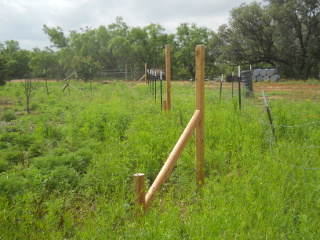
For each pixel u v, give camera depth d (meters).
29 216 3.76
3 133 7.40
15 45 71.75
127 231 3.43
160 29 53.94
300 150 5.90
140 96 16.52
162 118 9.16
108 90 21.03
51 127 8.11
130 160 5.71
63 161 5.38
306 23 35.81
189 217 3.74
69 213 4.06
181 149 4.45
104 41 53.56
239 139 6.71
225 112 9.41
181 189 4.81
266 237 3.28
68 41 60.62
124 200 4.29
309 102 12.67
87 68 34.44
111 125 8.20
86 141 6.77
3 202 4.11
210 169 5.39
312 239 3.31
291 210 3.89
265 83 29.64
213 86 24.61
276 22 36.91
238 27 39.97
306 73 38.94
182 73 57.34
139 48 52.12
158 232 3.26
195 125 4.64
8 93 18.31
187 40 54.69
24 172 4.99
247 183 4.52
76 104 13.31
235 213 3.62
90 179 4.92
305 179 4.72
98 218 3.69
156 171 5.43
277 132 7.07
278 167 5.06
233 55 41.97
